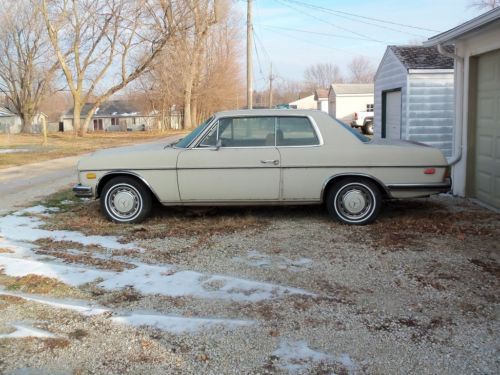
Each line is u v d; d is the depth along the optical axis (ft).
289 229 22.13
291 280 16.15
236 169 22.52
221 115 23.03
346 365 11.28
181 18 117.08
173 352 11.91
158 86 168.86
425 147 22.75
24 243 20.71
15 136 124.98
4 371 11.23
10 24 160.25
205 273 16.87
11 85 169.99
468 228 21.76
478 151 27.99
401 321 13.26
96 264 17.92
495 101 25.82
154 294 15.19
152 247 19.88
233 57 195.72
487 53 26.37
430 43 29.86
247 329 12.93
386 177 22.26
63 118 255.50
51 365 11.45
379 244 19.70
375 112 61.36
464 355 11.62
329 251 18.99
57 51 122.93
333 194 22.59
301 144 22.66
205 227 22.62
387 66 55.42
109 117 259.80
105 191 23.56
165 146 24.34
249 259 18.21
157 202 25.35
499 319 13.28
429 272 16.62
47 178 42.09
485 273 16.44
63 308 14.28
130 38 120.47
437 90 48.73
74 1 119.55
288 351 11.88
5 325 13.33
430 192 22.40
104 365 11.43
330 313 13.76
